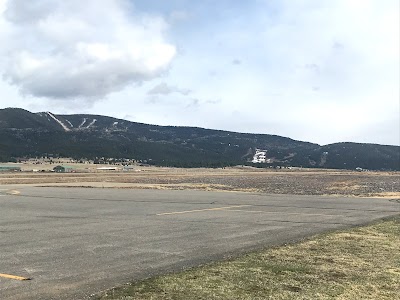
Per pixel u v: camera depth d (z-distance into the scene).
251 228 14.04
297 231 13.36
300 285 6.90
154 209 20.81
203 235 12.48
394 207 22.34
